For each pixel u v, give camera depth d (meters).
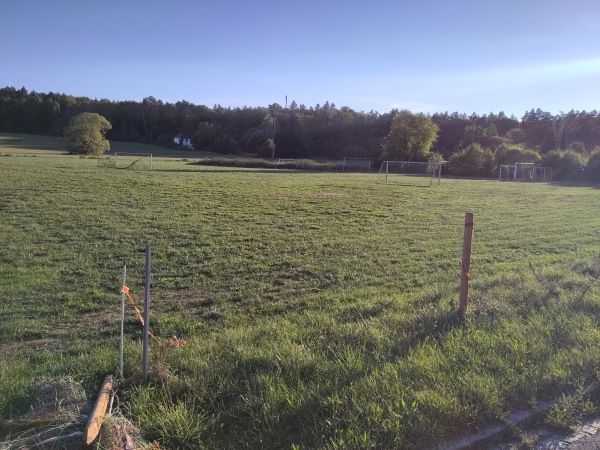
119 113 126.06
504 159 59.19
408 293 7.73
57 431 2.96
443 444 3.16
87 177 29.42
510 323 5.39
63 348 5.54
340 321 5.91
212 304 7.38
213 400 3.62
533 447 3.25
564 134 101.75
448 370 4.08
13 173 29.78
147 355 3.92
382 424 3.17
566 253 11.80
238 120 121.31
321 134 105.81
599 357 4.46
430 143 73.06
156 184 27.06
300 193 26.25
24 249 10.75
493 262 10.62
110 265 9.65
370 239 13.16
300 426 3.27
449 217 18.36
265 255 10.92
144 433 3.15
